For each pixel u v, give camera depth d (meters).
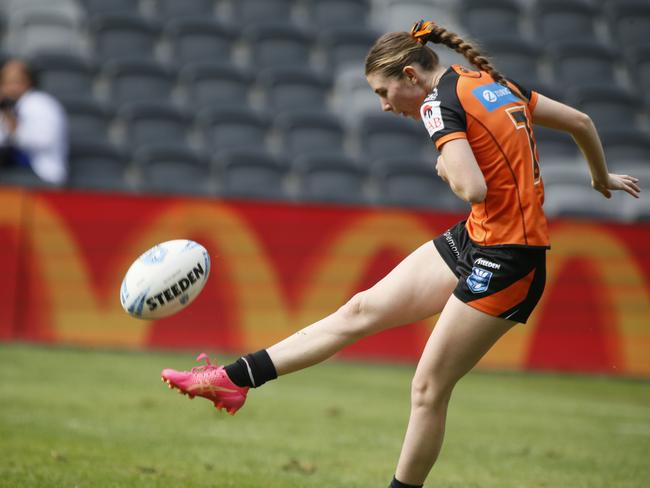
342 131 51.56
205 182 46.66
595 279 36.34
